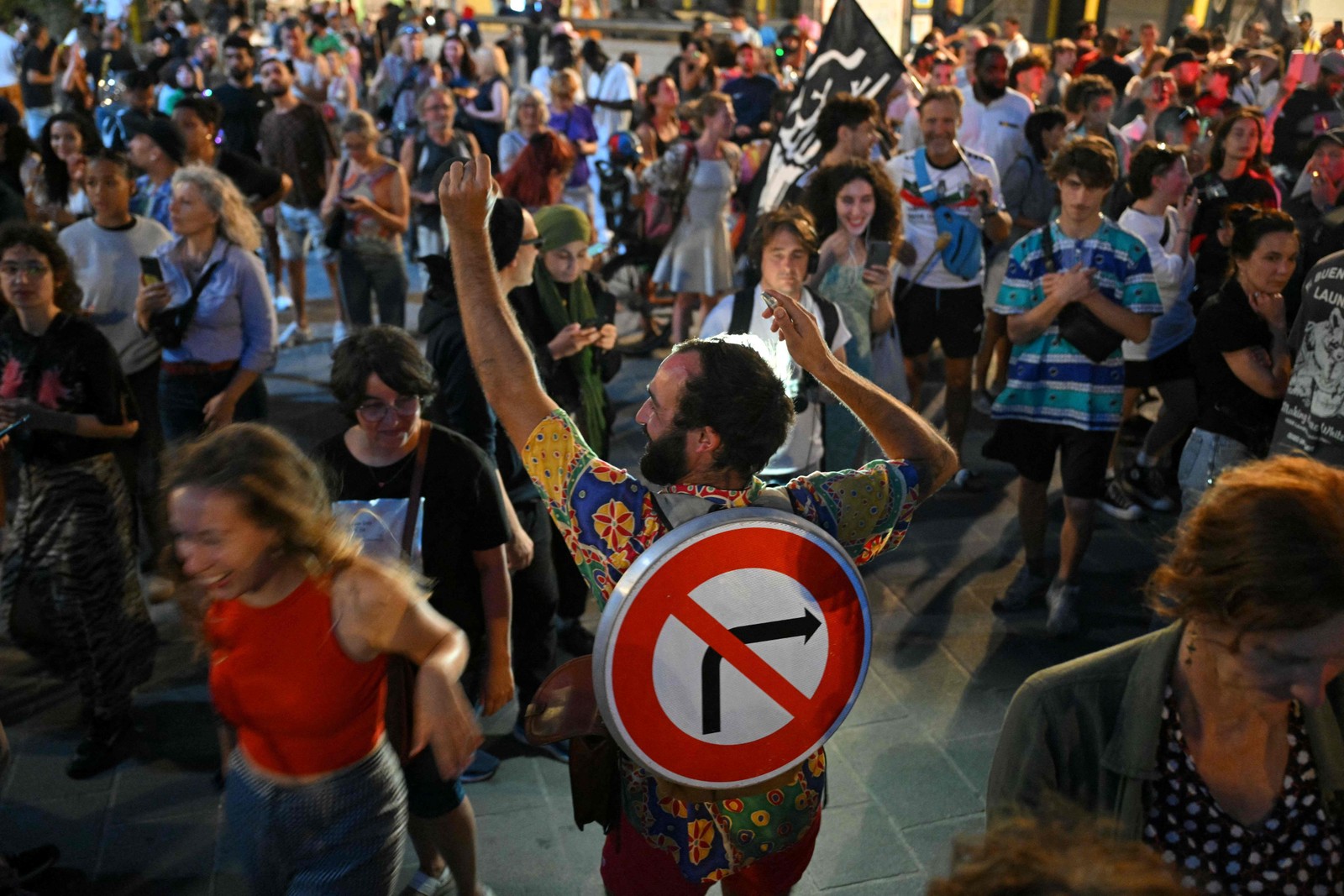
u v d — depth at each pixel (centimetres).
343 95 1277
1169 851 147
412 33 1355
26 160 666
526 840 312
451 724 190
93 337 326
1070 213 395
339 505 258
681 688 162
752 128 1038
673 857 179
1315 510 126
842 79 596
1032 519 430
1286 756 145
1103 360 396
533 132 747
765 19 1998
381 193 645
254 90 832
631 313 842
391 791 211
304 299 777
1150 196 486
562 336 342
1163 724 146
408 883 292
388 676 214
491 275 179
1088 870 87
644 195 714
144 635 348
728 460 169
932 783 337
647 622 157
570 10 2016
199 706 372
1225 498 133
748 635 164
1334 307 277
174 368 418
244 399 433
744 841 179
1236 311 351
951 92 520
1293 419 296
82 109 1198
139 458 430
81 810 321
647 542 166
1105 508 530
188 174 402
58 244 327
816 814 188
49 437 324
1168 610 138
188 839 311
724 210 714
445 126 759
